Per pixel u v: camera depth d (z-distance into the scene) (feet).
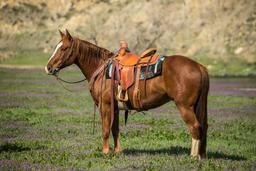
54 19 312.29
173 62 39.65
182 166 37.68
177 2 290.76
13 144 51.44
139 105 41.42
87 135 58.44
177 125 68.85
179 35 277.03
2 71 223.51
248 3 282.97
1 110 86.79
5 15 317.42
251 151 48.55
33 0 323.78
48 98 112.68
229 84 170.40
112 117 42.75
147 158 41.91
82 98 114.42
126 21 291.38
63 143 52.37
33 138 56.03
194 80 38.68
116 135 44.47
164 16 287.07
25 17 315.99
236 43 264.72
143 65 41.09
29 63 278.67
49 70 44.55
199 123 39.04
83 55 44.75
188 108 38.91
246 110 92.53
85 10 307.17
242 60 252.62
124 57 42.78
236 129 65.72
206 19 280.31
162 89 39.93
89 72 44.98
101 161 40.70
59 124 68.90
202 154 39.65
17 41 303.27
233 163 39.83
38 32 306.35
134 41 281.13
